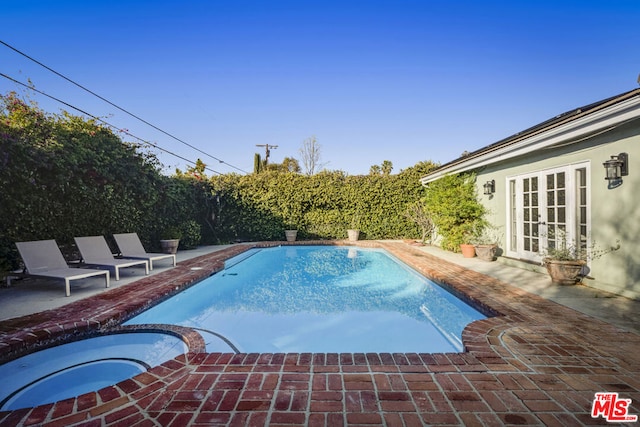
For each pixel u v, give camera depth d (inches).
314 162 1611.7
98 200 344.5
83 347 163.6
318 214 673.0
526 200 335.6
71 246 325.1
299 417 89.5
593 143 247.9
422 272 335.0
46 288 247.0
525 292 229.3
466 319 217.0
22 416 91.1
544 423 86.2
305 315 225.1
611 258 232.1
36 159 273.1
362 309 239.6
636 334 149.1
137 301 207.0
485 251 374.3
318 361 124.5
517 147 304.2
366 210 669.3
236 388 105.1
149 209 437.7
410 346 171.3
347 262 458.0
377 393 101.7
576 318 171.9
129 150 394.3
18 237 271.3
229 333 190.4
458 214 441.4
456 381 108.7
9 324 162.6
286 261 468.1
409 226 667.4
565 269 247.0
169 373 115.6
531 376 111.5
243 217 656.4
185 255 454.3
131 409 94.0
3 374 136.0
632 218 216.4
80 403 97.3
